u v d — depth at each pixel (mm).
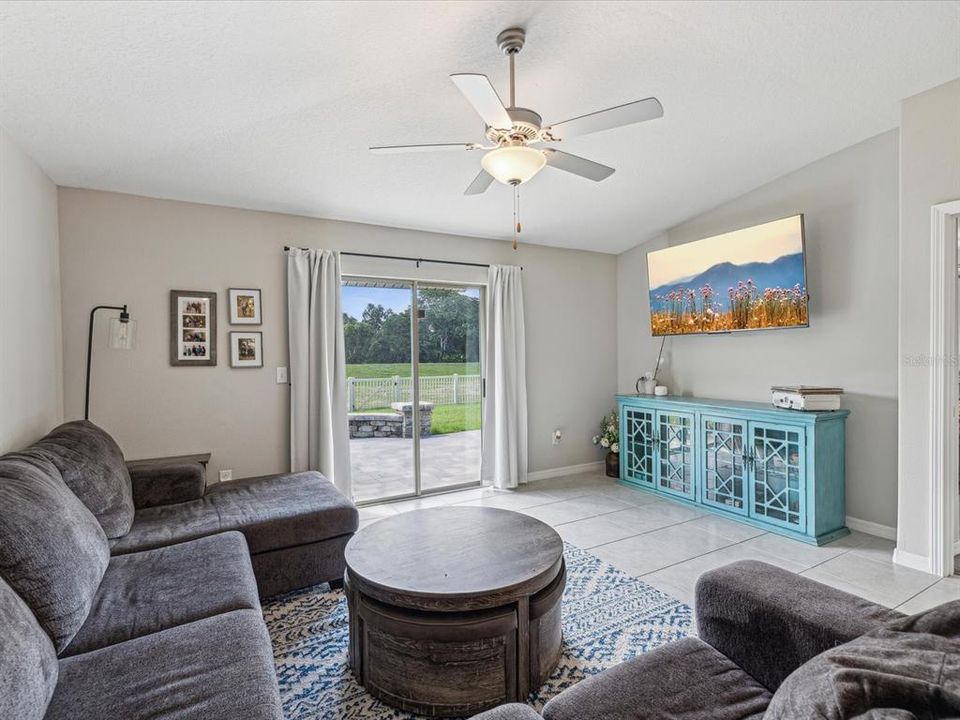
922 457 2857
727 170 3746
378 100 2564
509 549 2141
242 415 3680
